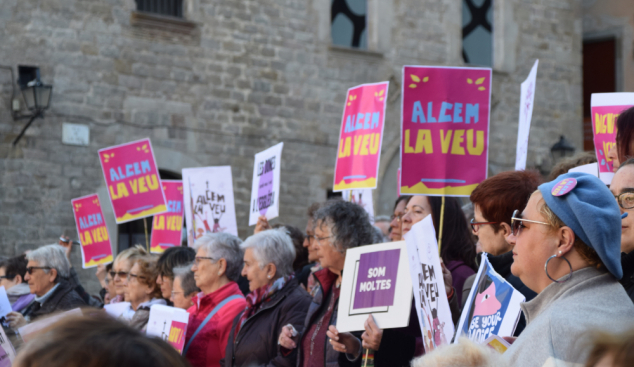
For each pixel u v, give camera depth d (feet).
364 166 15.48
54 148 35.53
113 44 37.24
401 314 10.10
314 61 42.57
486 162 12.34
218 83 39.91
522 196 9.39
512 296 7.93
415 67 12.67
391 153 44.14
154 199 23.13
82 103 36.32
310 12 42.63
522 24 48.88
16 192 34.53
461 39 47.32
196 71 39.32
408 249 9.97
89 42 36.65
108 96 36.99
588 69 53.98
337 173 16.08
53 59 35.73
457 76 12.57
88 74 36.55
